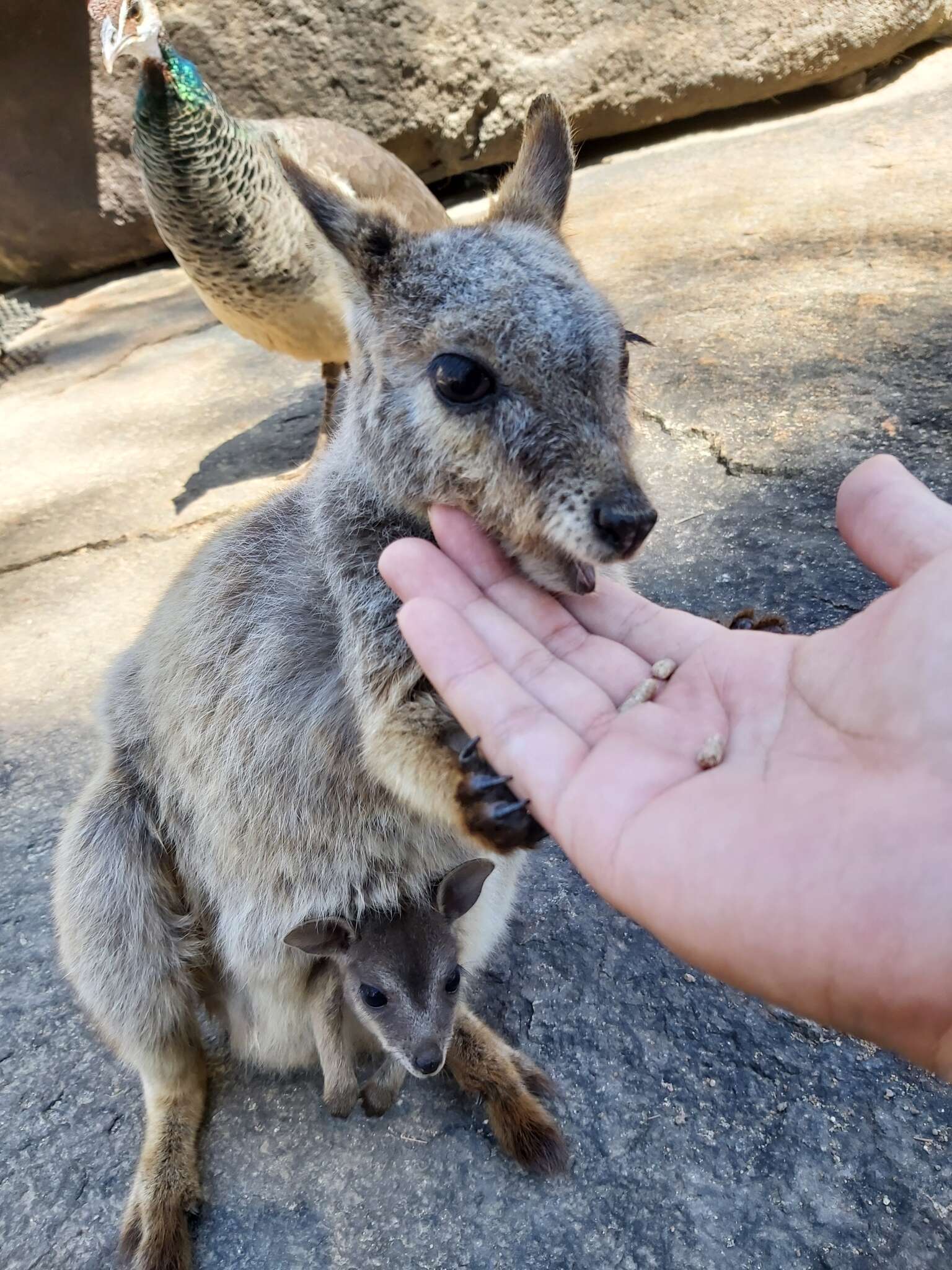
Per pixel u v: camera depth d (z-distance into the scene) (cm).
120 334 87
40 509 59
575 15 90
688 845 18
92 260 103
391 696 25
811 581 38
